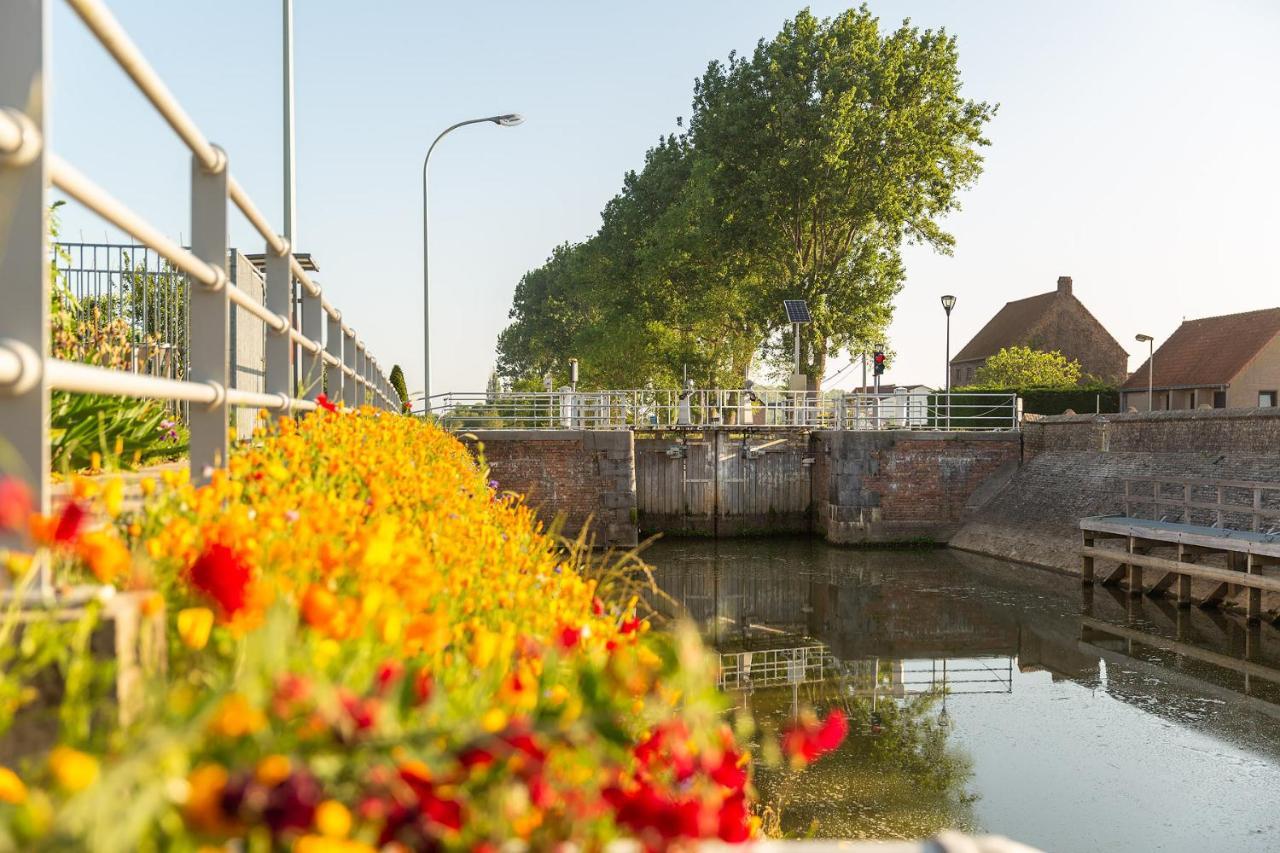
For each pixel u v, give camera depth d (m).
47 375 2.26
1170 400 57.22
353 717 1.42
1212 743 13.71
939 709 15.30
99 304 8.64
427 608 2.77
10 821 1.17
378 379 17.05
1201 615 22.02
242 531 2.48
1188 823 11.00
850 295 46.97
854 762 12.82
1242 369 53.12
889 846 2.03
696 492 37.34
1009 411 47.91
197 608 2.19
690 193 49.78
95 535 2.01
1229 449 26.97
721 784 2.00
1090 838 10.59
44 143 2.25
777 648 19.62
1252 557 20.84
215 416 4.16
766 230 46.09
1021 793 11.84
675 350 52.97
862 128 43.88
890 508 35.47
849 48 45.00
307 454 4.80
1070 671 17.55
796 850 1.99
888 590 26.09
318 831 1.22
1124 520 25.95
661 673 2.09
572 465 34.59
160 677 1.97
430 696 1.75
